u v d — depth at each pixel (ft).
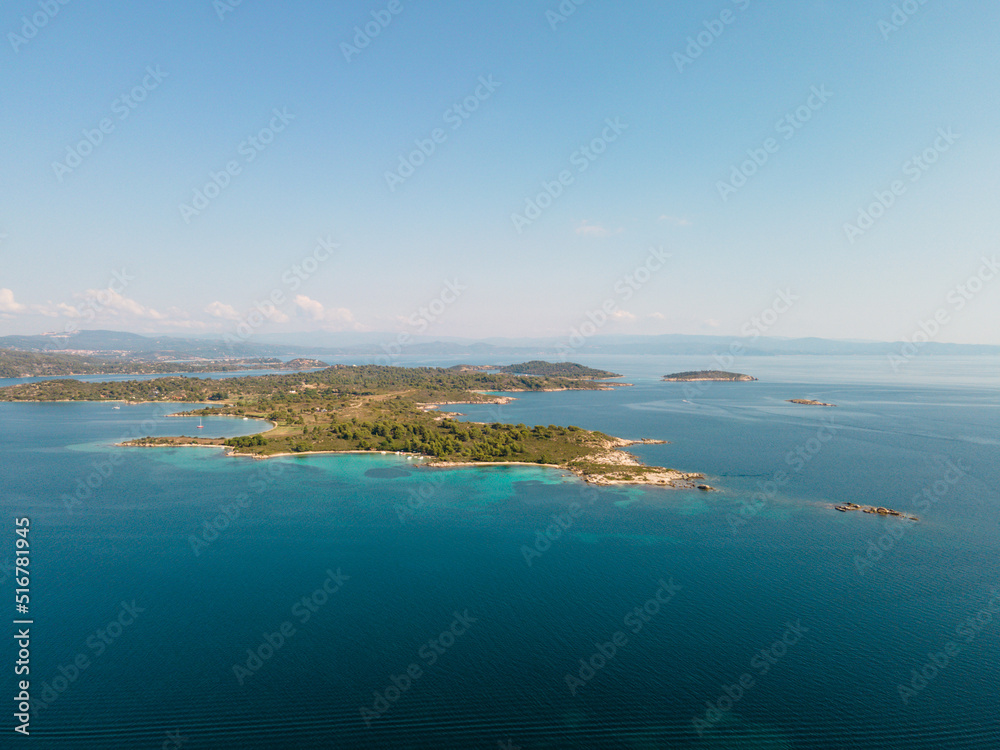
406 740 182.80
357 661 228.43
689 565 325.42
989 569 315.99
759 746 179.83
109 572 318.24
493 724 190.70
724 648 237.66
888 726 189.47
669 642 242.37
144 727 188.34
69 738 182.29
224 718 192.65
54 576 312.29
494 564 328.70
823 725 189.57
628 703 201.87
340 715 195.11
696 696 205.87
